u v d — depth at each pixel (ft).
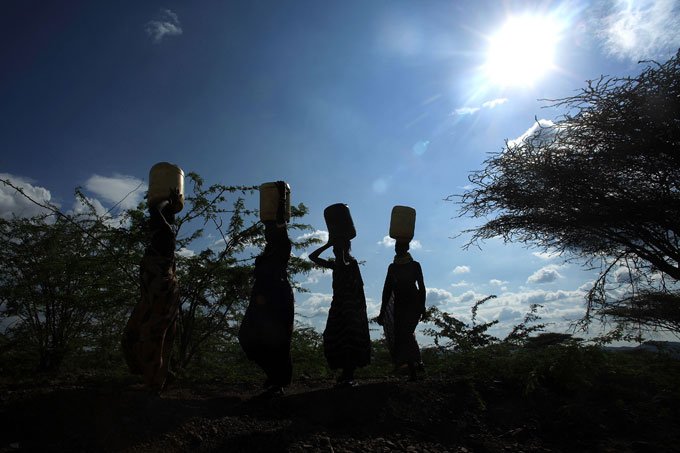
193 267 22.18
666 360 19.49
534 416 16.78
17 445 11.27
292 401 16.96
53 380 18.15
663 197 13.41
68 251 23.36
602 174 13.67
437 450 14.29
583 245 15.98
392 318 21.39
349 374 18.89
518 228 15.88
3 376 20.38
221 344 25.72
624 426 15.84
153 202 15.35
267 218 17.89
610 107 12.87
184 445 12.52
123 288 22.61
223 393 18.86
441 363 23.36
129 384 17.20
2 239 22.34
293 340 28.81
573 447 14.89
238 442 13.03
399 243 22.13
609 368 18.93
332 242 19.93
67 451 11.23
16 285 22.21
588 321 16.57
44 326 22.63
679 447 14.21
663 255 14.58
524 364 19.72
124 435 12.30
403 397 17.33
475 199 16.06
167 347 15.38
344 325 18.94
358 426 15.37
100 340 23.65
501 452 14.48
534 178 14.61
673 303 15.37
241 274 22.75
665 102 12.13
